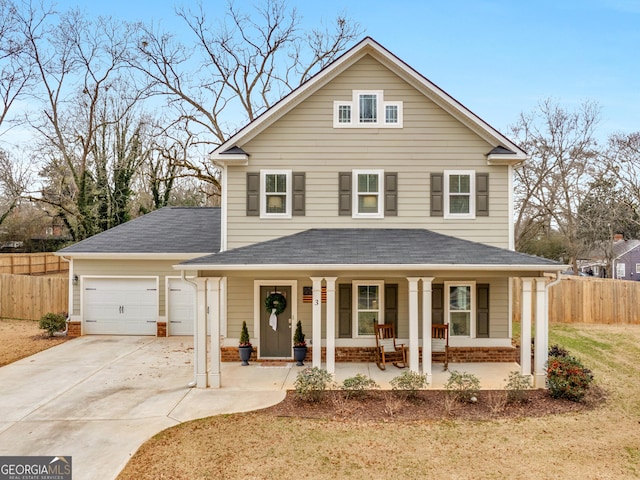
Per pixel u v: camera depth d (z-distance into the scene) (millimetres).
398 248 11570
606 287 20500
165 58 26828
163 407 9484
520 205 33719
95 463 7082
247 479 6543
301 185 13227
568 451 7449
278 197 13273
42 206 34750
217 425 8500
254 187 13188
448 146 13211
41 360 13367
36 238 36219
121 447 7629
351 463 7023
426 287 10938
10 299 20578
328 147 13250
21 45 26172
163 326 16688
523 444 7703
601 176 32812
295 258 10953
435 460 7125
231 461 7090
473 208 13148
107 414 9109
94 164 28344
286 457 7215
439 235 12797
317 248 11625
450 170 13211
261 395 10219
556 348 13133
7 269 29016
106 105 28656
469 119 13070
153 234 17641
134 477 6625
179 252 16156
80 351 14461
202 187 38406
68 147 28562
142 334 16828
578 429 8359
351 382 9898
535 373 10734
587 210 36500
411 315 10906
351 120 13258
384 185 13242
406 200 13250
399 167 13258
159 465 6973
